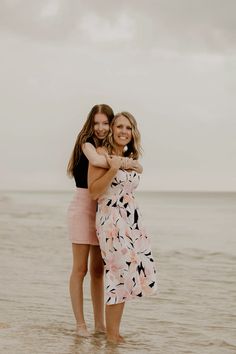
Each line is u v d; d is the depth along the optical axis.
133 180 5.34
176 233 19.91
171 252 13.12
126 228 5.27
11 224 21.34
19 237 15.78
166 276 9.25
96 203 5.50
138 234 5.38
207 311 6.59
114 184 5.26
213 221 29.30
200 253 12.94
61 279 8.61
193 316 6.34
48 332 5.48
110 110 5.60
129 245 5.25
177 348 5.06
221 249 13.94
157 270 9.98
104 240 5.25
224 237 18.11
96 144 5.55
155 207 61.31
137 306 6.85
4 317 6.07
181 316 6.35
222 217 34.81
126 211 5.29
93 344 5.11
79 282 5.53
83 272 5.54
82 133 5.55
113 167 5.14
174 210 50.09
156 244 15.34
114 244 5.21
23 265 10.17
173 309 6.70
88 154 5.26
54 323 5.86
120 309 5.26
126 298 5.23
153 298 7.34
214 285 8.34
